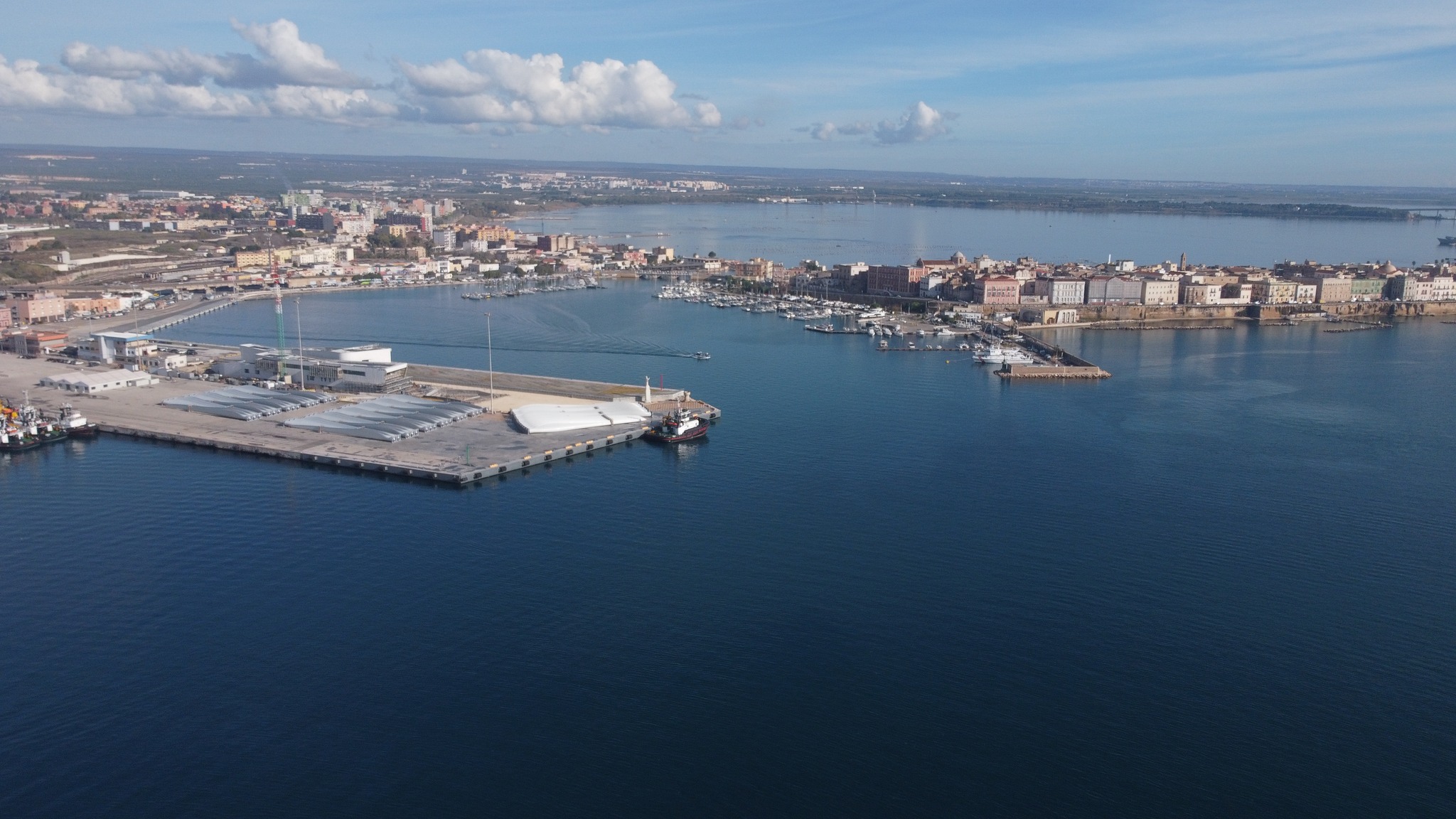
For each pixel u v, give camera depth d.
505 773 124.12
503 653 151.38
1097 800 121.50
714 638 157.25
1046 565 187.75
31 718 134.62
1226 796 122.50
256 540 195.50
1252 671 150.50
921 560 189.12
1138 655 154.50
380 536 198.25
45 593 170.88
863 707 139.25
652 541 197.12
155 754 127.31
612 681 144.50
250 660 149.00
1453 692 145.88
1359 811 120.38
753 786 122.50
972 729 134.62
